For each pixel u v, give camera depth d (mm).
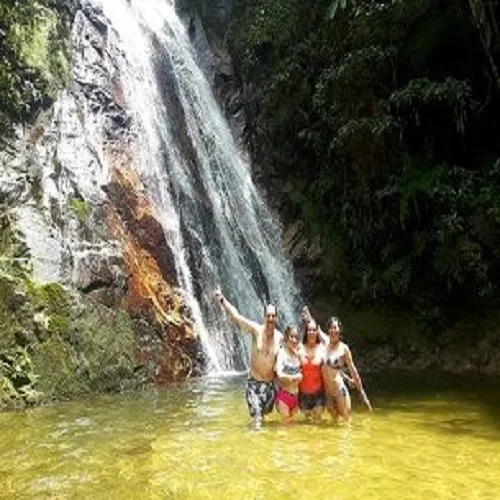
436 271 14484
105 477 6250
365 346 14547
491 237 13375
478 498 5633
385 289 15039
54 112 13602
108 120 14766
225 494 5695
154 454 7008
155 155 15398
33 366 10266
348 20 15805
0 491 5926
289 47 18266
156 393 10844
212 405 9742
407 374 13109
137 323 12078
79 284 11578
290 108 17672
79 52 15219
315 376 8719
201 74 19953
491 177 13633
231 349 14078
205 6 21688
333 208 16562
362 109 15227
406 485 5965
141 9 19156
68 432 8133
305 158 17766
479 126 14742
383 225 15086
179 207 15195
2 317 10305
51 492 5859
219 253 15555
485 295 13656
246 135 19469
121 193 13617
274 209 18125
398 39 14859
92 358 11023
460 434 8016
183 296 13570
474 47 14508
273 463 6629
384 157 14930
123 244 12844
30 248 11273
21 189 11891
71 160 13141
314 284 16250
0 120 12547
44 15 14344
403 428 8312
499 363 13078
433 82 13984
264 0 19891
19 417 9109
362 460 6766
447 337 14094
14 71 13156
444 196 13703
